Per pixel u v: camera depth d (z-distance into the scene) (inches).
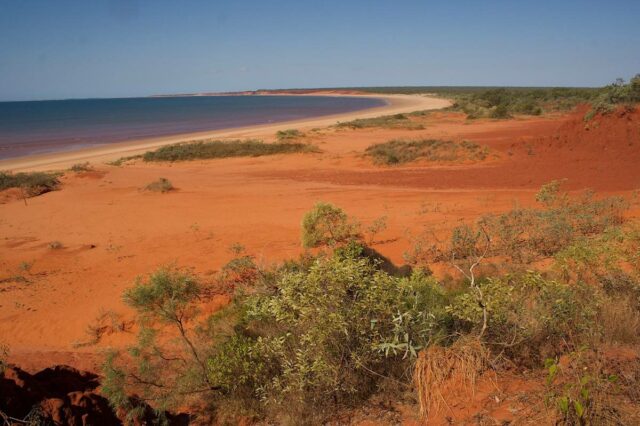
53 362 261.0
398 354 183.2
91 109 6190.9
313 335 171.0
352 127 1969.7
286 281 193.0
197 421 188.1
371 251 387.2
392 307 178.1
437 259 360.5
